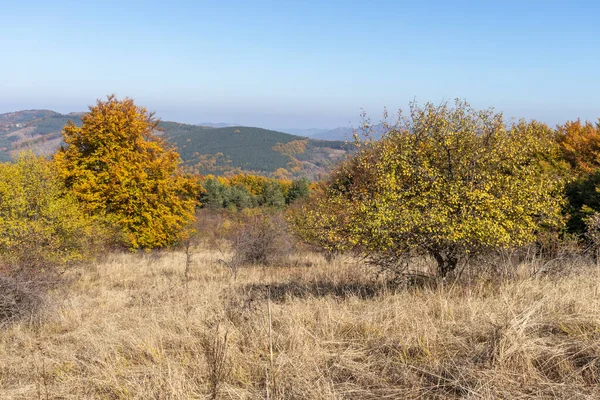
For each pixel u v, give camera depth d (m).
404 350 3.43
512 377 2.89
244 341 4.12
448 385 2.93
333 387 3.03
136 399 3.12
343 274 7.83
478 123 5.55
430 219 4.74
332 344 3.88
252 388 3.22
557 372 2.95
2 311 5.77
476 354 3.25
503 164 5.46
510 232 5.08
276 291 7.05
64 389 3.53
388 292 5.61
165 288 8.34
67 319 5.98
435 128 5.58
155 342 4.33
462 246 5.09
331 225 5.88
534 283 5.17
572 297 4.19
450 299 4.75
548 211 5.34
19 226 9.65
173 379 3.28
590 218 7.09
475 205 4.82
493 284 5.40
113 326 5.25
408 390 2.92
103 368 3.86
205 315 5.21
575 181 8.98
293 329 4.11
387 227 4.95
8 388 3.68
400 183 5.35
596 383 2.72
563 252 6.19
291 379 3.22
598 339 3.20
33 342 5.01
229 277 10.15
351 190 6.29
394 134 5.93
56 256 9.98
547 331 3.55
